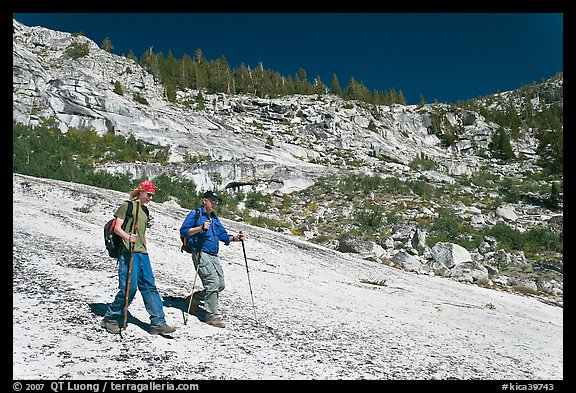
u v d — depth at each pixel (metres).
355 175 48.00
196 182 40.69
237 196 39.06
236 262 14.04
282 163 54.41
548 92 162.75
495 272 23.56
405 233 29.75
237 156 53.19
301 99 102.69
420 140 100.00
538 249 29.83
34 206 15.41
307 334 7.54
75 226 13.89
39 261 9.23
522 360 8.30
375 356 6.85
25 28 86.12
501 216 38.03
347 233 28.98
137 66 88.69
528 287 21.27
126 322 6.50
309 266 16.09
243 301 9.27
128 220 6.12
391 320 9.91
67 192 18.36
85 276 8.78
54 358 5.04
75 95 51.91
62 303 6.92
